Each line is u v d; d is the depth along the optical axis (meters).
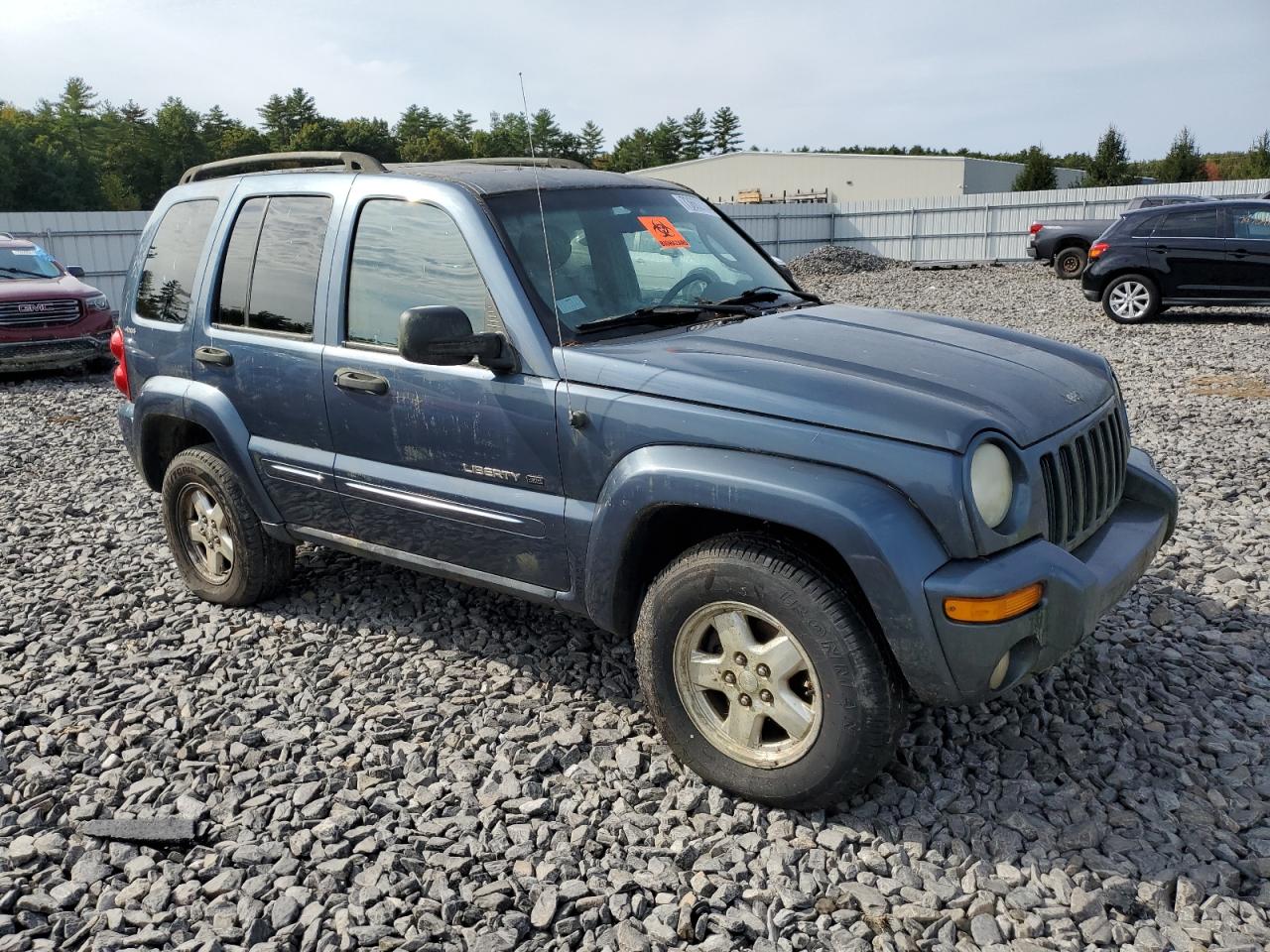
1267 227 14.04
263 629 4.63
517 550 3.56
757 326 3.61
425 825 3.09
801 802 3.04
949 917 2.64
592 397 3.24
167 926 2.71
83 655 4.43
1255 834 2.95
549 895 2.75
